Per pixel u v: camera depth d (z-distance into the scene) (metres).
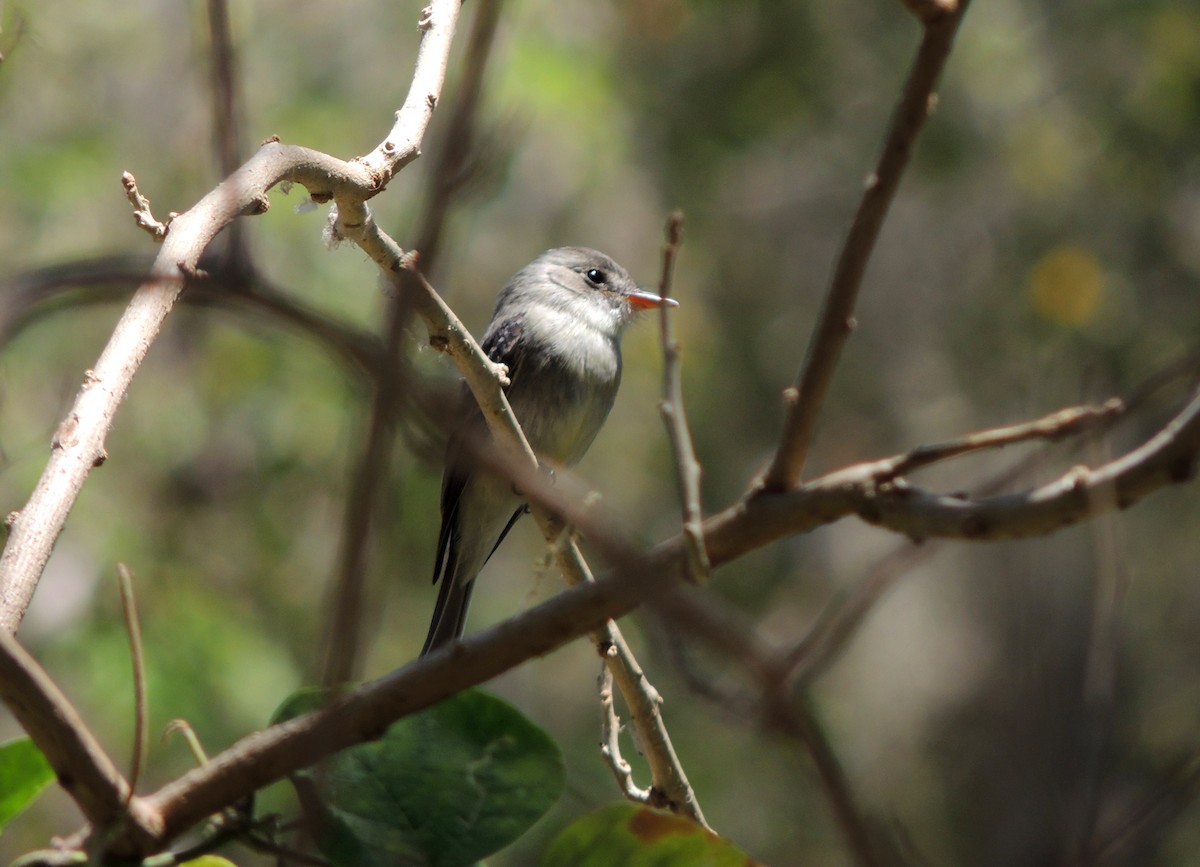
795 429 2.70
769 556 16.03
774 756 12.72
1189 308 14.98
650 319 9.83
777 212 16.83
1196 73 15.09
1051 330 14.98
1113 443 8.15
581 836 2.92
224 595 12.23
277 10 14.33
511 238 14.73
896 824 4.04
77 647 11.11
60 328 11.08
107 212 13.00
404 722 3.10
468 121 2.31
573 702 14.50
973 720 15.53
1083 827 4.38
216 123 3.09
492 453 2.36
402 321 2.19
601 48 14.66
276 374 12.45
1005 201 16.53
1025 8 15.99
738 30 15.63
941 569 16.48
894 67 15.94
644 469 15.23
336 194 3.99
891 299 17.28
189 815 2.68
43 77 13.00
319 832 2.79
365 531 2.15
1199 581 14.60
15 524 3.09
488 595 14.30
